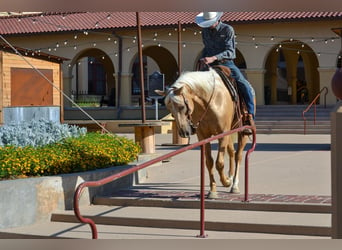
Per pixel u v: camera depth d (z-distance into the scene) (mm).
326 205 8555
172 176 12367
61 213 9289
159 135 26219
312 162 14234
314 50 30109
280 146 19016
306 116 27672
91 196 9969
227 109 9211
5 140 10938
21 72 22047
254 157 15539
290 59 36469
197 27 31562
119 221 8797
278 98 40781
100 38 34094
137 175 11359
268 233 7957
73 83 45188
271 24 30844
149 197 9789
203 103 8891
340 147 5836
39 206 9172
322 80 29969
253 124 9977
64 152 10391
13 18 36219
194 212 8953
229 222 8156
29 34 34375
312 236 7750
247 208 8914
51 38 35000
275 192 9938
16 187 8898
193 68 32281
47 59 22969
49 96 23062
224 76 9422
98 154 10703
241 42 31391
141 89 15094
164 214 8867
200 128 9258
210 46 10055
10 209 8820
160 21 32125
